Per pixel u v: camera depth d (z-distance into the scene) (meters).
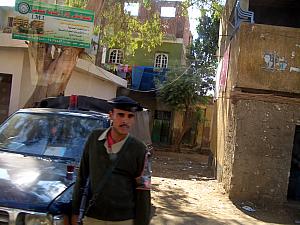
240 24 9.41
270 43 9.34
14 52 13.16
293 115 9.30
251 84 9.32
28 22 10.73
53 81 10.70
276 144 9.29
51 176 3.69
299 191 9.69
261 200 9.24
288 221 8.24
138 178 3.09
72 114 5.05
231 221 7.67
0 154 4.33
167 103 23.48
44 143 4.63
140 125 6.96
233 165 9.32
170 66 24.92
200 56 28.70
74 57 10.98
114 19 15.71
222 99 12.48
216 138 14.08
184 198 9.45
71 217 3.26
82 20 10.83
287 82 9.30
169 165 16.88
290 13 13.80
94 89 18.12
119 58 27.03
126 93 24.45
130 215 3.08
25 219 3.06
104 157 3.05
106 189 3.02
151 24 17.25
